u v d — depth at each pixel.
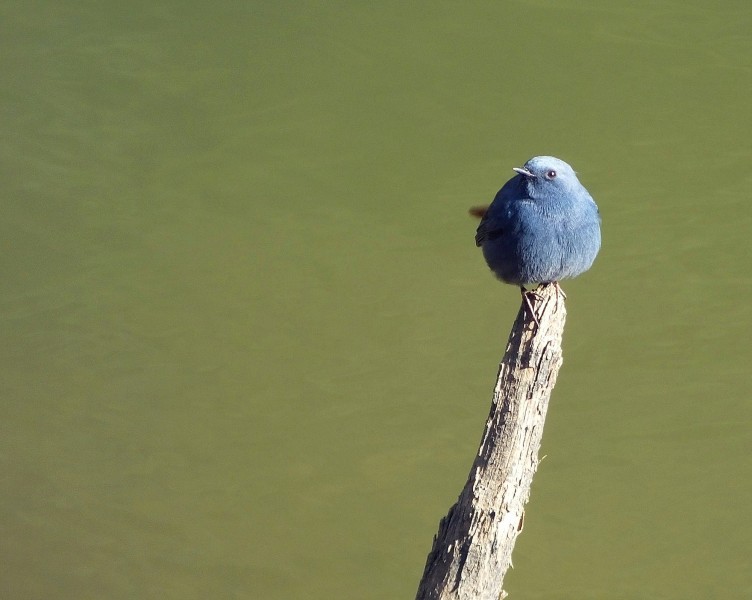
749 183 18.28
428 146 19.42
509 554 7.89
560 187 10.45
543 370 8.42
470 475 8.10
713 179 18.39
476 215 12.61
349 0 22.80
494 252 10.98
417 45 21.62
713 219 17.81
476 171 18.86
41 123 20.58
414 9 22.53
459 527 7.84
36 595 12.96
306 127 20.06
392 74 21.03
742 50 20.80
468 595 7.71
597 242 10.85
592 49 21.11
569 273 10.99
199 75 21.36
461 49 21.31
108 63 21.77
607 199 18.11
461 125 19.70
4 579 13.22
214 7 22.88
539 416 8.33
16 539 13.87
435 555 7.85
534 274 10.95
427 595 7.76
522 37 21.50
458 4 22.55
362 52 21.42
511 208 10.68
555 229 10.58
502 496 7.94
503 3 22.45
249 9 22.88
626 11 22.08
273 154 19.67
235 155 19.70
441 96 20.36
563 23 21.86
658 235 17.59
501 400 8.35
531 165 10.48
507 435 8.21
